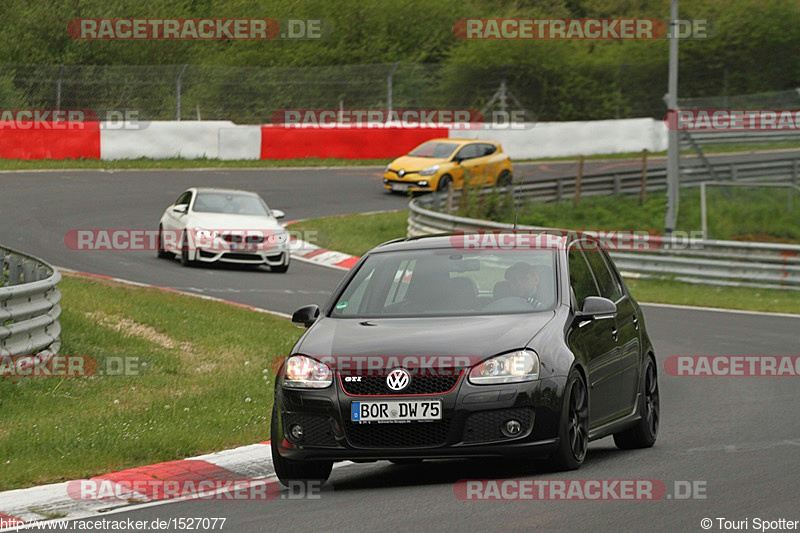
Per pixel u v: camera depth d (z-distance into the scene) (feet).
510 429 92.48
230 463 108.88
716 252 300.61
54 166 446.19
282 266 286.66
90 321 184.03
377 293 106.42
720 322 233.96
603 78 640.58
